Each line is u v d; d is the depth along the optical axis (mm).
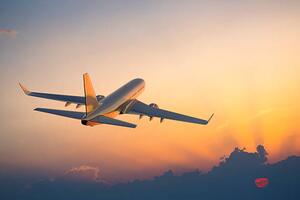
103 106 68125
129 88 78250
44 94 76688
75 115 63219
